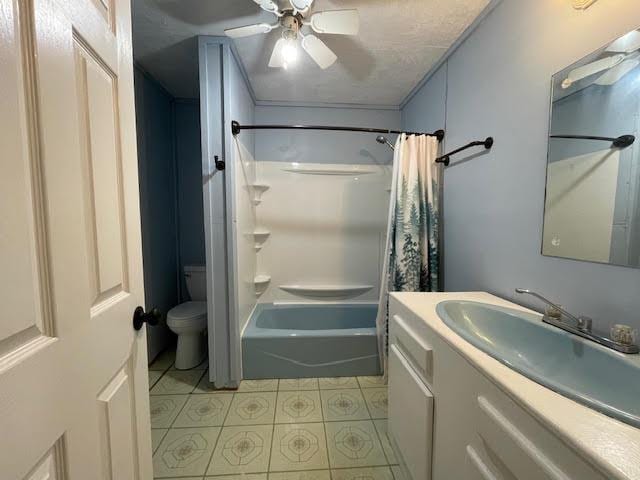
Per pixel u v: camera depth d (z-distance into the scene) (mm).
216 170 1771
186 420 1611
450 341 875
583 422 511
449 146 1832
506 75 1317
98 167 649
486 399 710
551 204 1079
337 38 1660
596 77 911
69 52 540
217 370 1894
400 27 1553
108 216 690
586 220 947
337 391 1892
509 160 1309
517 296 1265
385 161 2752
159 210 2361
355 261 2807
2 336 399
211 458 1354
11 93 420
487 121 1458
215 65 1698
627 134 827
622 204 840
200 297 2547
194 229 2703
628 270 832
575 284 991
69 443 530
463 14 1452
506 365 714
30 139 458
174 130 2615
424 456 1031
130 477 768
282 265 2758
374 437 1488
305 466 1312
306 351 2043
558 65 1051
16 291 425
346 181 2752
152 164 2248
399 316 1328
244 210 2145
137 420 813
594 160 923
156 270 2295
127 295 777
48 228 488
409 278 1887
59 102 511
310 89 2344
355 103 2635
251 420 1611
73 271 547
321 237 2770
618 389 723
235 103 1847
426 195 1909
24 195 443
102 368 644
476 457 749
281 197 2713
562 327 922
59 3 512
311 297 2779
